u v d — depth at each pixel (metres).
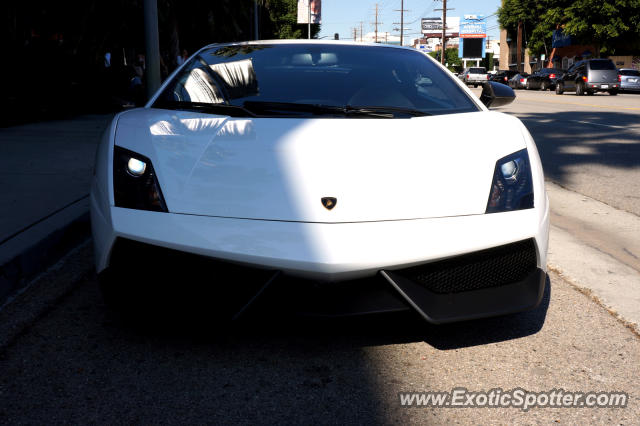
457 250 2.01
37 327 2.40
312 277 1.96
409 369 2.07
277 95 2.75
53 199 4.20
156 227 2.01
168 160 2.16
